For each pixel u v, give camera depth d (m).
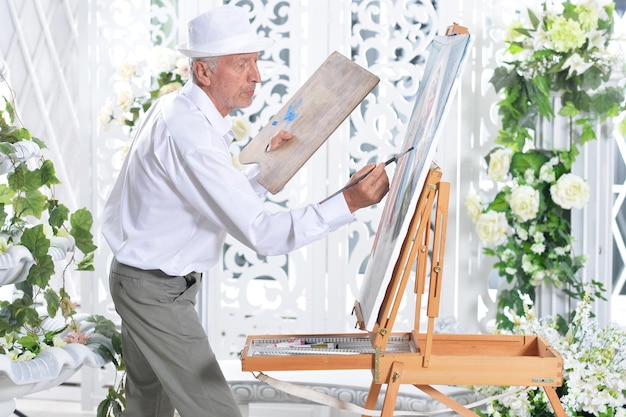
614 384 2.82
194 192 2.42
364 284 2.56
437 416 3.09
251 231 2.36
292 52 3.73
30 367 2.64
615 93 3.38
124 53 3.85
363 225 3.72
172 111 2.48
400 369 2.16
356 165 3.74
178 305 2.55
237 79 2.51
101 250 3.91
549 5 3.47
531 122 3.42
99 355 2.91
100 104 3.85
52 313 2.83
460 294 3.70
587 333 3.02
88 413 3.90
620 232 4.15
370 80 2.61
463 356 2.18
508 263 3.51
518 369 2.17
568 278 3.49
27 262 2.76
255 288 4.40
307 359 2.19
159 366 2.57
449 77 2.04
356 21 4.11
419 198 2.10
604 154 3.50
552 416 2.89
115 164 3.88
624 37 3.38
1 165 2.79
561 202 3.37
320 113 2.63
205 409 2.57
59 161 4.36
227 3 3.77
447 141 3.66
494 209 3.49
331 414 3.59
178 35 3.81
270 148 2.65
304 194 3.77
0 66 2.81
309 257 3.77
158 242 2.52
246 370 2.20
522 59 3.51
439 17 3.64
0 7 4.20
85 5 3.80
